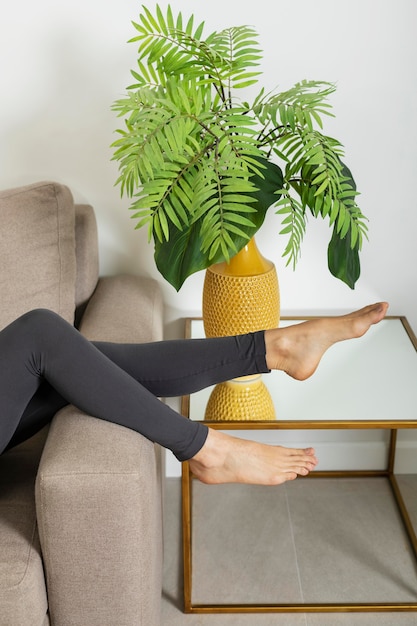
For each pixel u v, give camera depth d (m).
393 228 2.08
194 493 2.26
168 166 1.53
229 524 2.13
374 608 1.84
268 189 1.57
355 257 1.64
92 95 1.97
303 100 1.57
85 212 1.98
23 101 1.98
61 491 1.32
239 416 1.69
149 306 1.93
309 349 1.61
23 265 1.75
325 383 1.81
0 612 1.34
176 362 1.59
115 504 1.33
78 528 1.35
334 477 2.32
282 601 1.88
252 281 1.73
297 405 1.73
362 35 1.88
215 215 1.50
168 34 1.71
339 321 1.62
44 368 1.46
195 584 1.93
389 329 2.05
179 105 1.58
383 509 2.18
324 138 1.58
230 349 1.61
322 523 2.13
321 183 1.60
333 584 1.92
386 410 1.71
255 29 1.89
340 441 2.30
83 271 1.98
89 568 1.39
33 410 1.57
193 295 2.17
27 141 2.03
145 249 2.14
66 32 1.90
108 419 1.44
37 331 1.46
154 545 1.54
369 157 2.01
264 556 2.02
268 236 2.08
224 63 1.62
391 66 1.91
